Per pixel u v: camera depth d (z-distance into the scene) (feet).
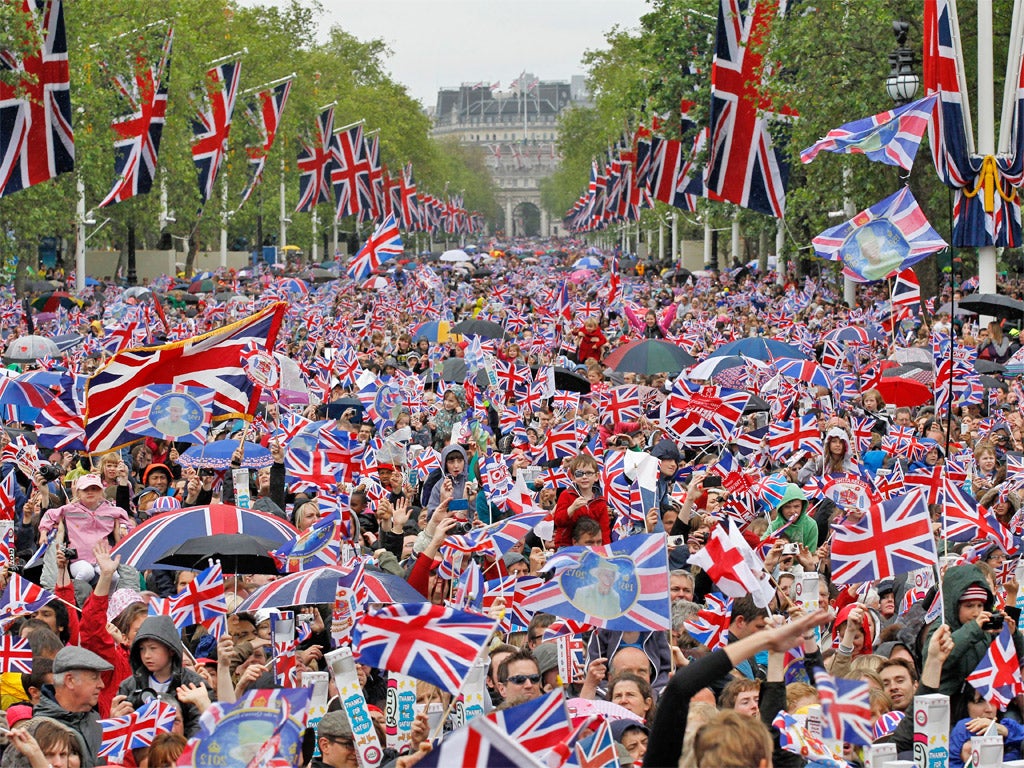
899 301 104.73
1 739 36.17
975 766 32.63
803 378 94.73
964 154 125.18
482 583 46.47
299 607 49.78
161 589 58.70
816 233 190.39
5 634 43.16
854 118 156.35
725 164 164.86
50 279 263.90
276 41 397.80
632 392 82.89
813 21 154.51
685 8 233.14
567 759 26.81
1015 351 126.11
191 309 212.64
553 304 180.24
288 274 320.50
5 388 81.25
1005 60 161.38
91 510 55.06
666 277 298.97
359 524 63.98
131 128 213.05
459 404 94.48
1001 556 53.21
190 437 66.18
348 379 108.68
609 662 42.50
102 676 42.65
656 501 58.13
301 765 33.86
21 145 149.07
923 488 42.27
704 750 21.97
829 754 31.91
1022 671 42.47
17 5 145.69
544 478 67.97
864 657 39.04
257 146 311.27
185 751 26.73
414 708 36.40
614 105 379.35
